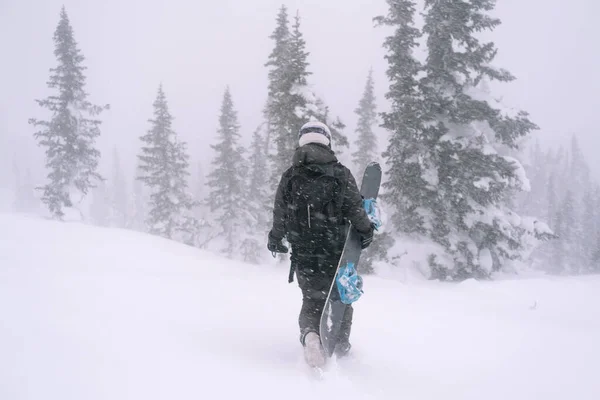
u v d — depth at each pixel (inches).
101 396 63.1
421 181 626.5
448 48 624.1
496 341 152.4
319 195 109.1
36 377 64.7
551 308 259.6
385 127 665.6
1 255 237.0
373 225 118.7
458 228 649.0
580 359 133.4
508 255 658.8
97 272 206.8
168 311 136.6
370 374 104.7
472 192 622.5
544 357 134.6
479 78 631.8
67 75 1111.6
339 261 109.3
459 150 613.9
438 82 639.1
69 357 74.4
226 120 1333.7
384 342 138.6
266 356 103.3
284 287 236.8
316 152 111.7
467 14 609.3
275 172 853.2
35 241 357.7
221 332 120.5
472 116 615.8
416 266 619.5
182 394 69.3
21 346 75.0
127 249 400.5
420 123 609.9
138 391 67.1
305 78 733.3
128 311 124.0
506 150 905.5
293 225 112.4
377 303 214.4
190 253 481.1
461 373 114.6
